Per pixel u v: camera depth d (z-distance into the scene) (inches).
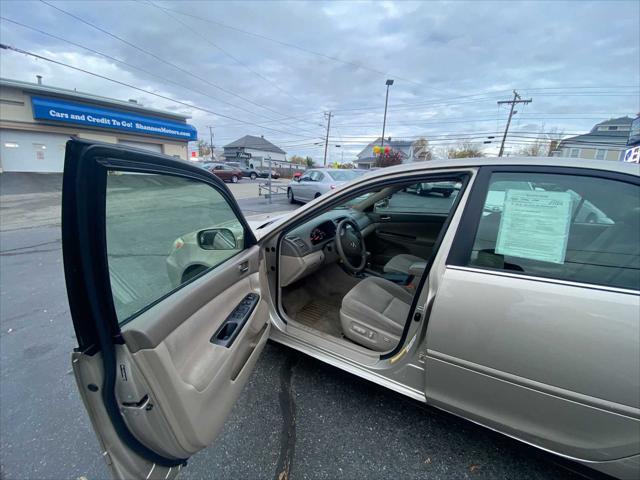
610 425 39.4
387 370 59.2
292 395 69.9
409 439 59.6
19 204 393.1
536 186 46.4
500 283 44.1
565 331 39.8
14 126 581.0
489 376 45.9
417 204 147.9
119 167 32.0
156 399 34.2
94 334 29.0
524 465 55.1
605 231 41.6
